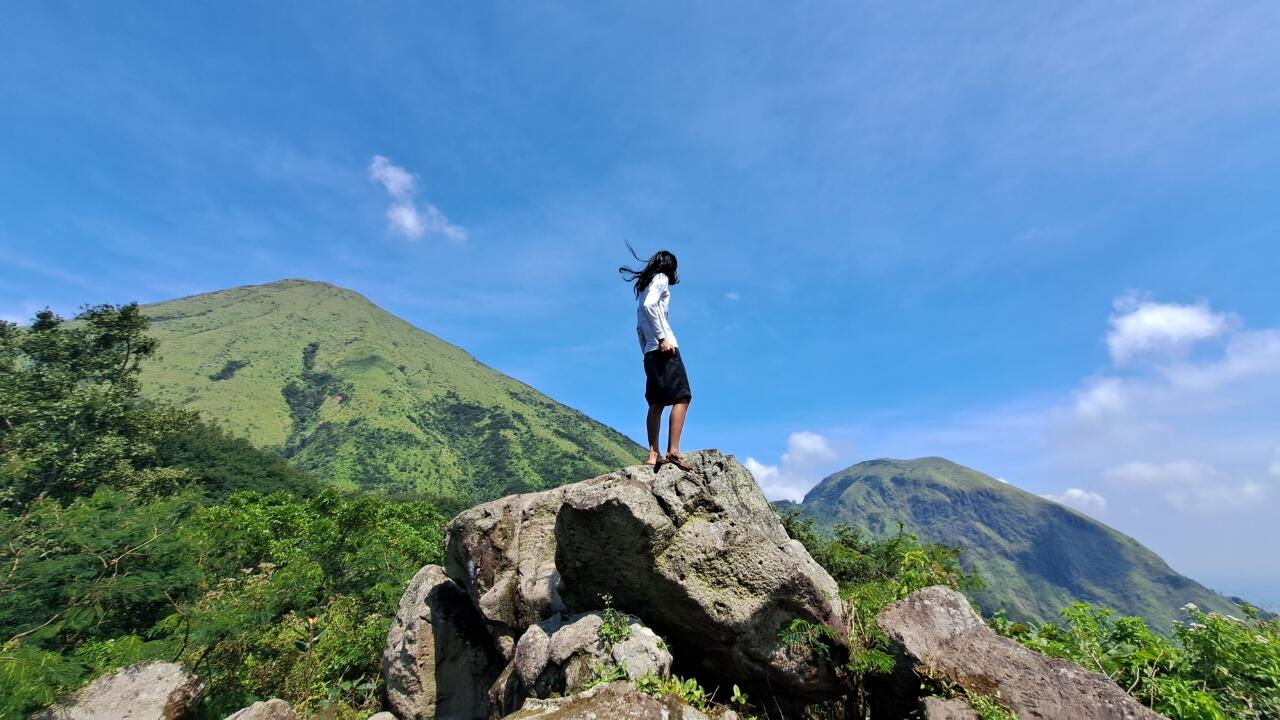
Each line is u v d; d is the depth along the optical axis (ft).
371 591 44.60
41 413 120.37
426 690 26.91
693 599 18.26
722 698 19.93
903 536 36.50
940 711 15.29
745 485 23.35
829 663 18.98
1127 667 18.58
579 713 13.38
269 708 21.43
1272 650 17.39
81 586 32.53
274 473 240.73
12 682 22.81
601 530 18.42
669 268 22.40
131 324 154.20
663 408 21.74
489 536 26.96
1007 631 23.73
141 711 23.61
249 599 36.11
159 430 144.56
